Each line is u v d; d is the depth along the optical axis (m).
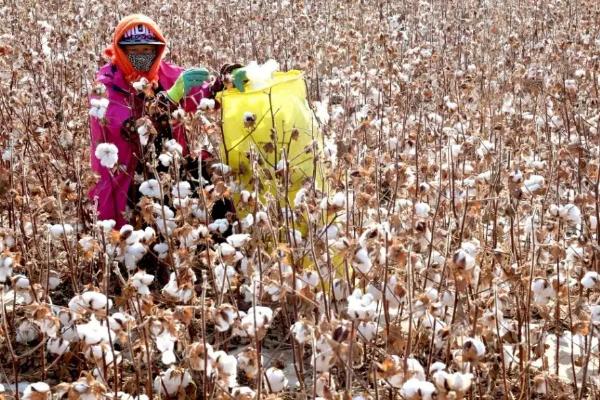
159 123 4.43
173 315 2.74
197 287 3.98
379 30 7.96
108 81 4.45
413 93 5.84
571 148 4.17
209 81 4.37
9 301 3.89
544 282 3.08
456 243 3.87
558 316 3.47
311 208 3.34
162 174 3.92
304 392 3.10
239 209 3.92
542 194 3.74
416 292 3.24
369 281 2.96
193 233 3.33
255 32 8.93
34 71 6.02
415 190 3.91
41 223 4.34
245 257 3.40
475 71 6.90
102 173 4.42
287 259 3.30
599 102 5.71
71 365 3.58
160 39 4.48
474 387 3.18
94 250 3.21
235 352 3.75
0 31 7.58
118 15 8.66
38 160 4.88
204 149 4.32
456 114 5.18
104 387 2.49
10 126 5.09
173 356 2.73
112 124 4.36
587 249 3.63
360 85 5.84
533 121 5.38
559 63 6.77
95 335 2.65
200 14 9.54
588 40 7.77
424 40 8.98
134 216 4.43
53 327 2.74
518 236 3.85
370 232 2.86
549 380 3.17
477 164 4.47
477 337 3.22
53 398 3.15
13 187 4.49
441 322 3.03
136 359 2.96
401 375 2.47
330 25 8.48
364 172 3.64
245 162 4.04
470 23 9.68
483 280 3.26
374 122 4.94
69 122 5.30
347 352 2.48
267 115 4.04
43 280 3.76
